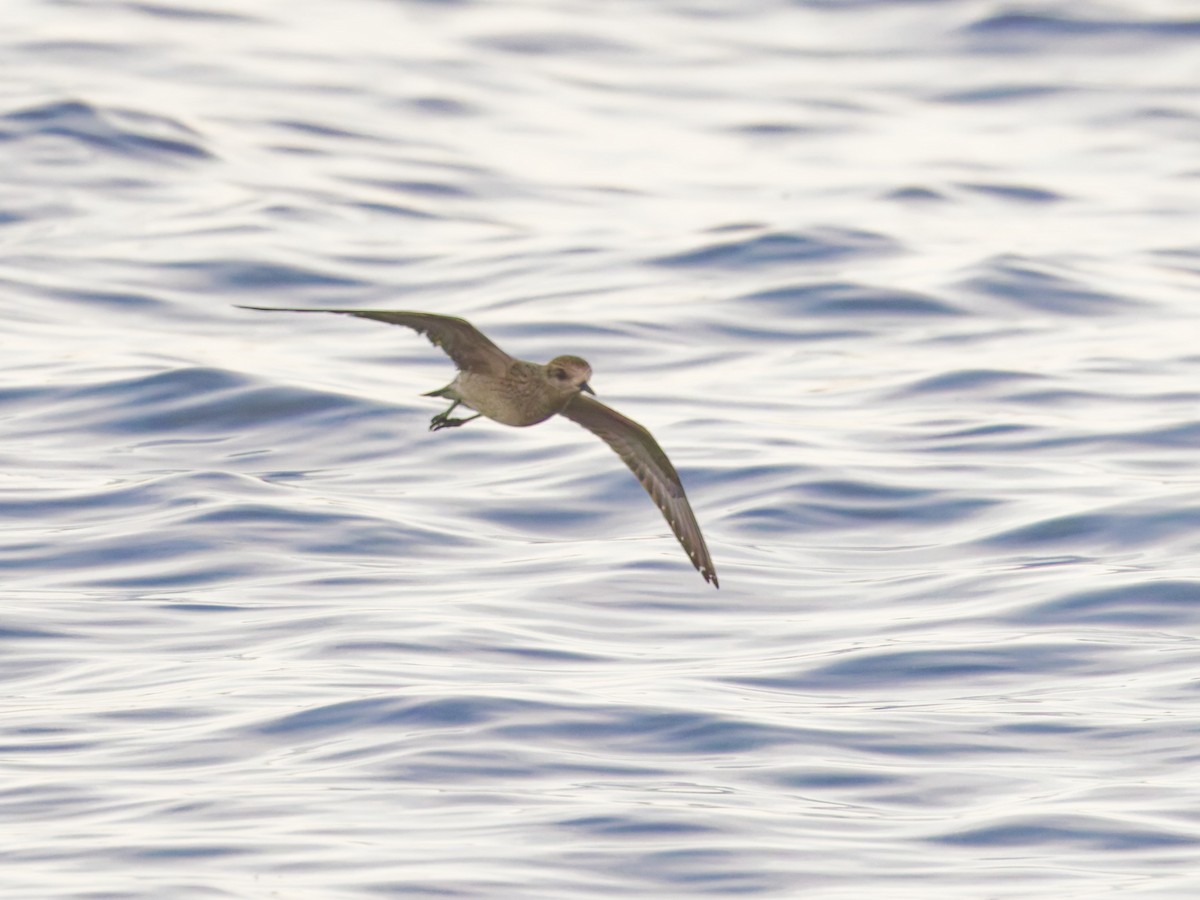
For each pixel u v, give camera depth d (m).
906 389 21.19
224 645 13.95
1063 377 21.50
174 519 16.73
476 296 24.80
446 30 38.34
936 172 31.89
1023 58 38.59
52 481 17.95
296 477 18.34
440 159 31.30
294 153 30.69
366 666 13.30
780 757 11.81
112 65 33.94
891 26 40.47
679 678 13.28
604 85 36.44
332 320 23.77
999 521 17.03
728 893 9.84
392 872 9.91
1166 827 10.74
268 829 10.51
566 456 18.70
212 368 20.86
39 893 9.63
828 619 14.82
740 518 17.20
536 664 13.52
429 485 18.19
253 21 37.38
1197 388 21.02
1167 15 40.00
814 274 25.56
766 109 35.56
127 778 11.39
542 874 9.97
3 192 27.69
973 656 13.84
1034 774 11.63
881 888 9.92
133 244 26.11
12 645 13.96
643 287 25.06
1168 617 14.60
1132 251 27.58
